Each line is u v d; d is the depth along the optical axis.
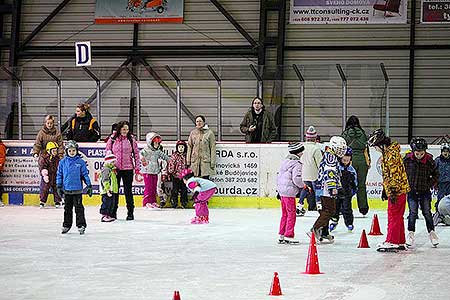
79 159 13.33
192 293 8.10
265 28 23.20
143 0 23.86
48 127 18.77
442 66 22.72
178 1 23.75
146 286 8.51
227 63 23.53
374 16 22.94
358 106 20.08
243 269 9.67
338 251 11.36
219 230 13.95
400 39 22.88
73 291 8.25
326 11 23.14
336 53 23.08
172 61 23.78
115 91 21.95
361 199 16.16
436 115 22.70
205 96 21.08
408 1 22.86
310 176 14.55
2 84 20.56
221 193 18.61
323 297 7.92
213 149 18.06
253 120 18.98
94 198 19.20
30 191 19.42
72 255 10.88
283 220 12.17
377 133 11.23
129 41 24.00
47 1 24.25
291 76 20.50
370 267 9.88
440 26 22.77
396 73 22.83
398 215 11.33
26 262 10.26
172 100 21.45
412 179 11.70
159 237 12.92
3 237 12.89
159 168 18.39
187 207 18.59
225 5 23.62
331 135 19.92
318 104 19.97
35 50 24.16
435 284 8.70
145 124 21.69
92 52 23.94
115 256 10.78
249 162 18.52
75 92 21.84
